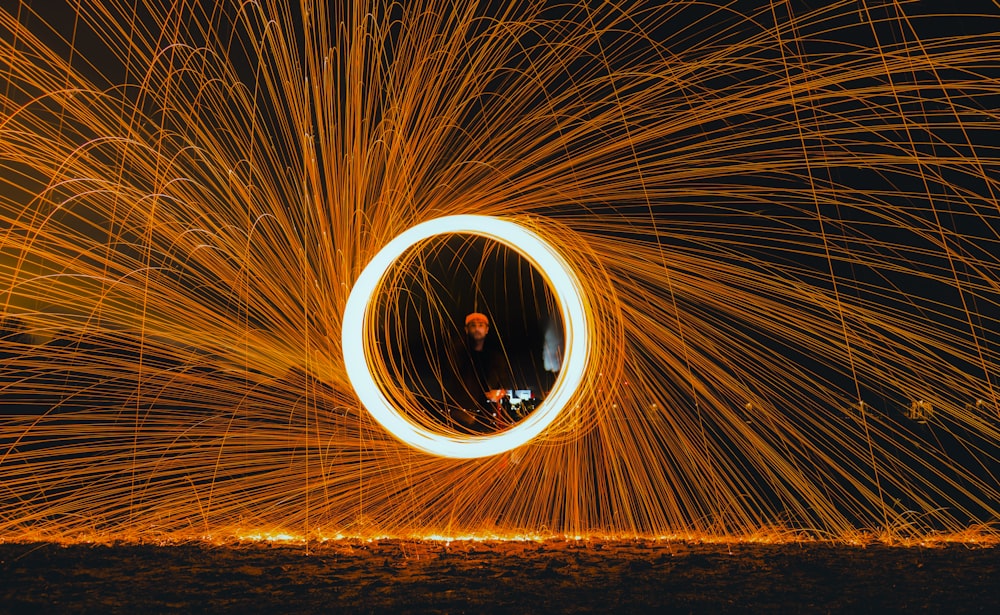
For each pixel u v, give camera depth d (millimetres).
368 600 3203
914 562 4039
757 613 3004
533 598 3236
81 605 3121
